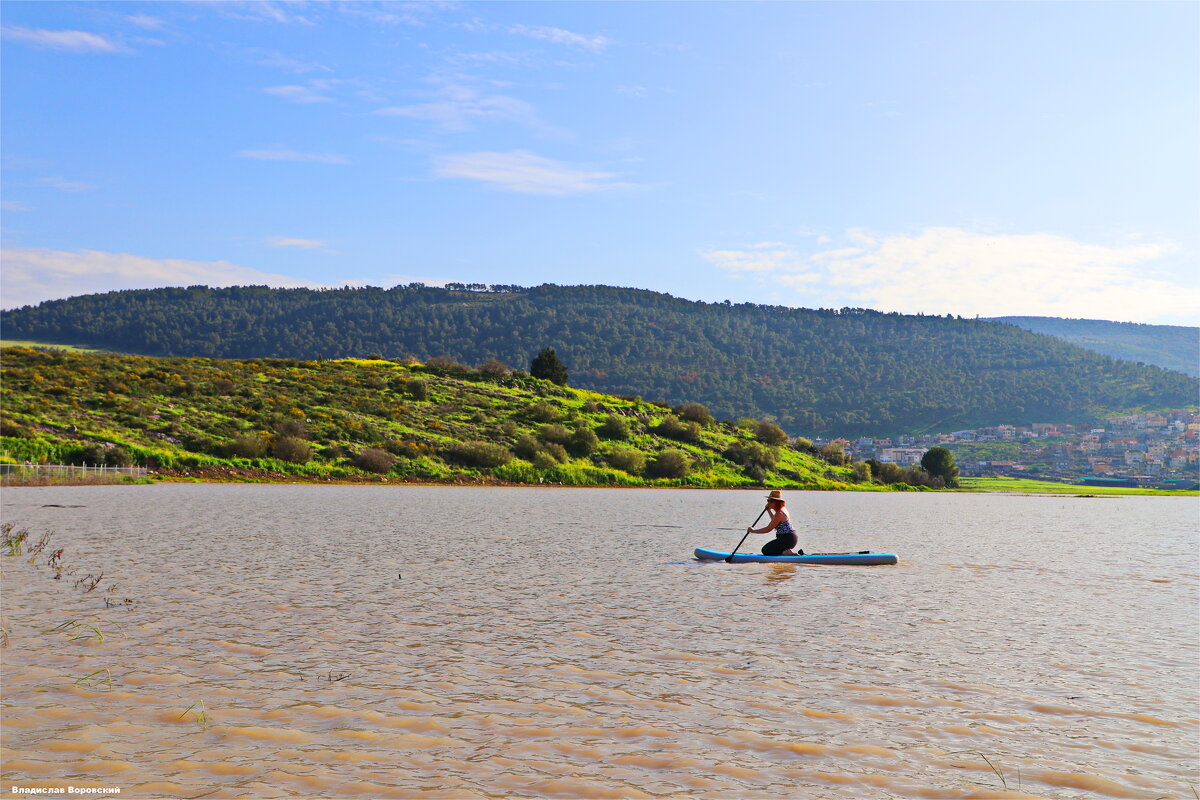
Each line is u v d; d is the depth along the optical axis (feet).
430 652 34.09
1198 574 65.92
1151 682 31.32
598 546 78.95
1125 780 21.99
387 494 177.27
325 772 21.39
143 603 43.24
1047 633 40.50
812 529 115.75
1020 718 26.94
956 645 37.45
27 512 105.09
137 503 124.47
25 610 40.93
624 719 26.07
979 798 20.77
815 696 28.96
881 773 22.21
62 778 20.63
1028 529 122.42
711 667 32.63
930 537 103.45
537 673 31.19
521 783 20.99
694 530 102.83
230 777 20.92
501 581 54.29
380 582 52.39
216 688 28.35
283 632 37.14
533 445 268.41
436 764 22.12
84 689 27.86
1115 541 101.24
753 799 20.38
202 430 231.09
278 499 143.74
